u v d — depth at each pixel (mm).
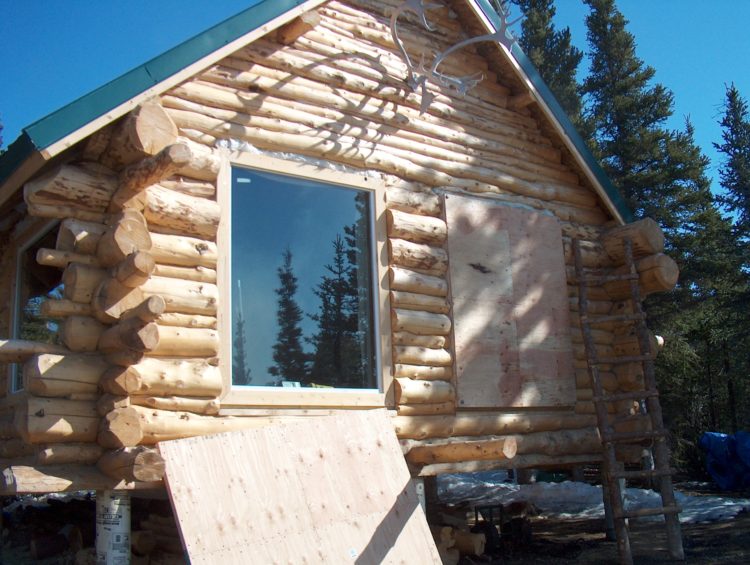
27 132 4918
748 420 25766
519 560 7395
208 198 5891
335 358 6398
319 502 5336
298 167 6434
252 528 4961
